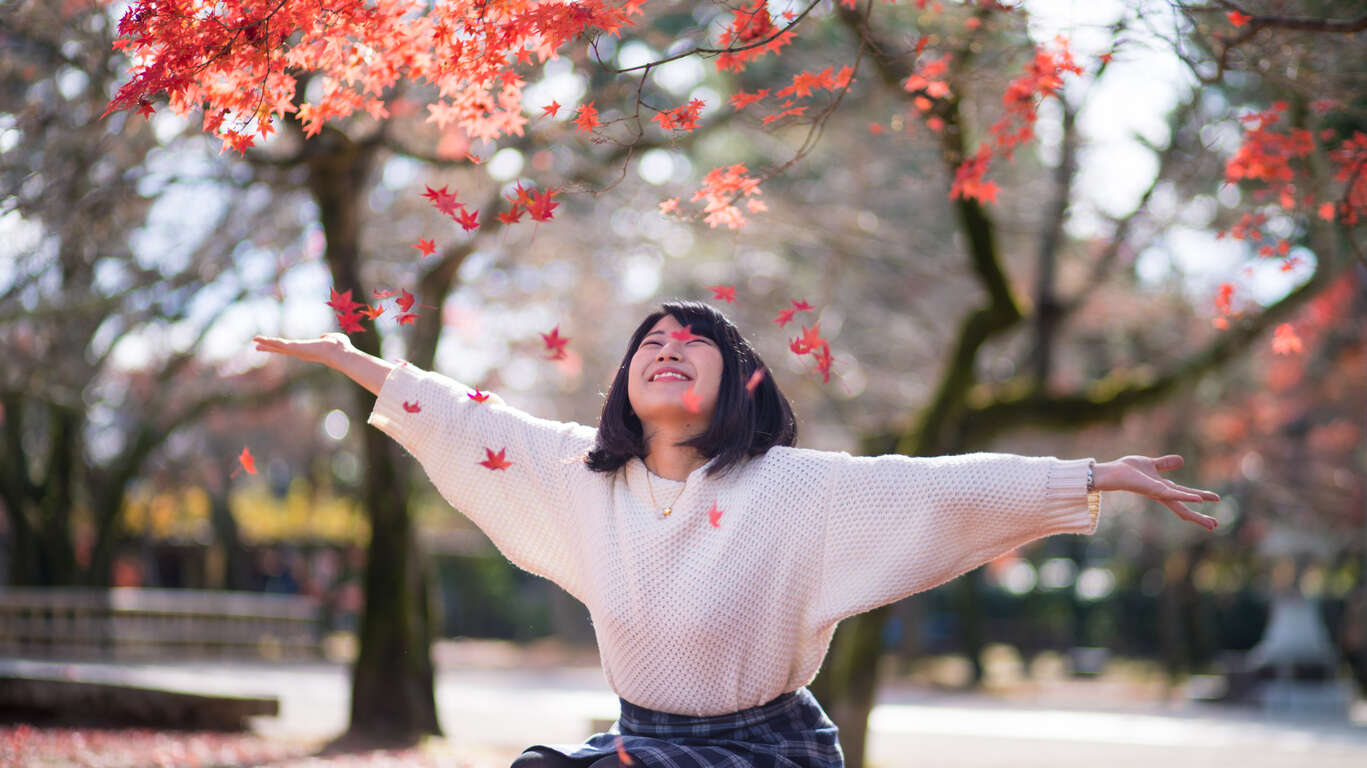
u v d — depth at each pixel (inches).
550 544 134.0
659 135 361.4
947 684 952.3
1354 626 957.2
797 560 123.6
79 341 512.4
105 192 331.9
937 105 239.8
